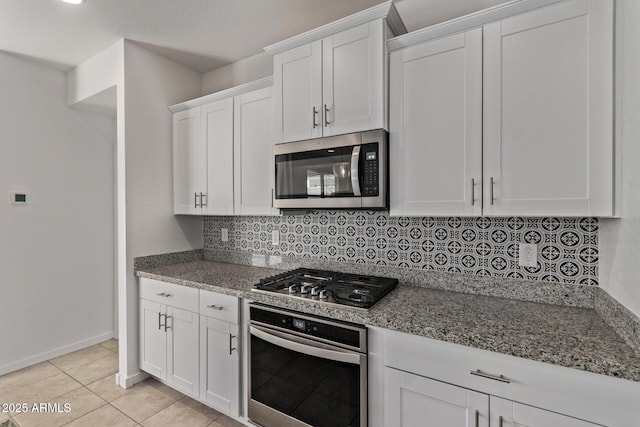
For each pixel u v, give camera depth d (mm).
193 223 2799
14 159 2537
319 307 1461
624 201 1087
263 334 1630
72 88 2787
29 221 2621
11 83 2523
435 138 1484
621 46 1102
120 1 1885
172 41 2359
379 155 1566
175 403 2121
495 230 1628
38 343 2672
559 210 1227
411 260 1856
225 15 2055
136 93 2395
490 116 1358
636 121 994
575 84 1198
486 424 1111
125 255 2328
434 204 1489
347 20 1639
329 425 1444
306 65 1809
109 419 1949
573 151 1201
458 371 1160
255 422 1703
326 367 1451
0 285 2469
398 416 1284
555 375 1009
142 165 2428
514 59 1308
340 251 2115
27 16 2020
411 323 1245
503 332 1154
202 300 1965
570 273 1462
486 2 1703
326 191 1730
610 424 940
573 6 1197
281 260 2385
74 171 2908
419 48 1520
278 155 1906
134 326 2367
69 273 2875
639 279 970
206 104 2416
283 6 1959
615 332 1148
